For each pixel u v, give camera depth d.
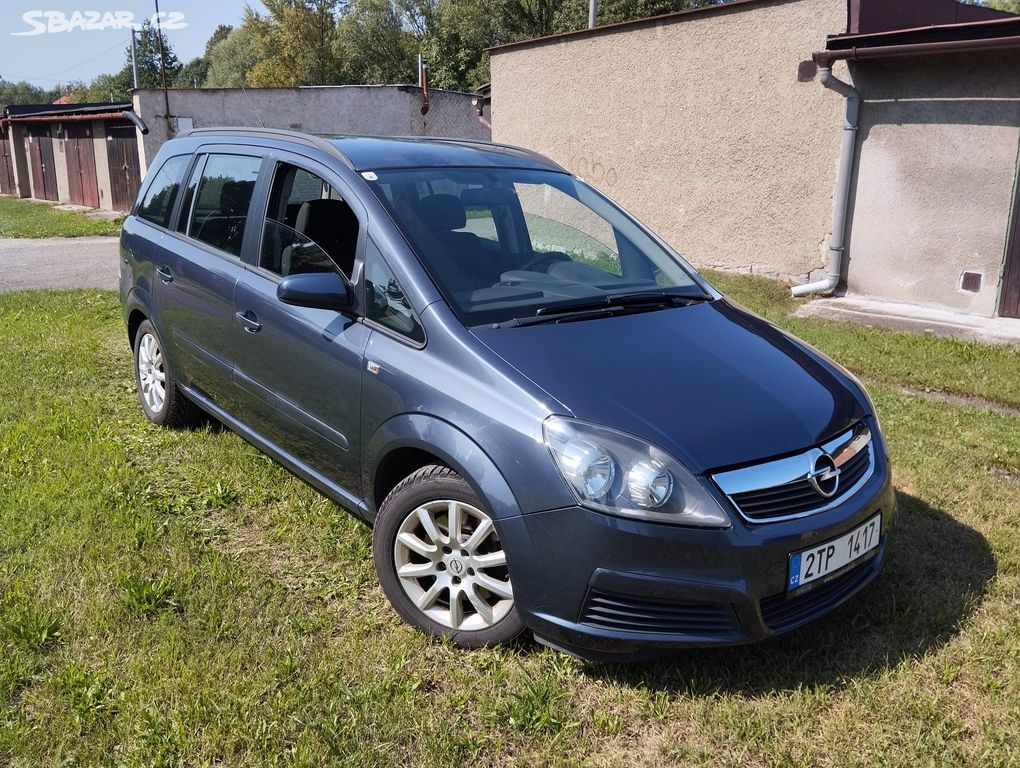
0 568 3.35
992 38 7.37
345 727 2.55
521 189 3.97
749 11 9.54
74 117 24.12
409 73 49.56
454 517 2.90
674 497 2.55
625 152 11.48
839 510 2.78
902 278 8.80
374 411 3.14
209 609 3.12
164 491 4.16
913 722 2.64
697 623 2.60
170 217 4.75
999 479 4.52
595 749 2.55
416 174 3.71
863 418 3.15
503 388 2.79
